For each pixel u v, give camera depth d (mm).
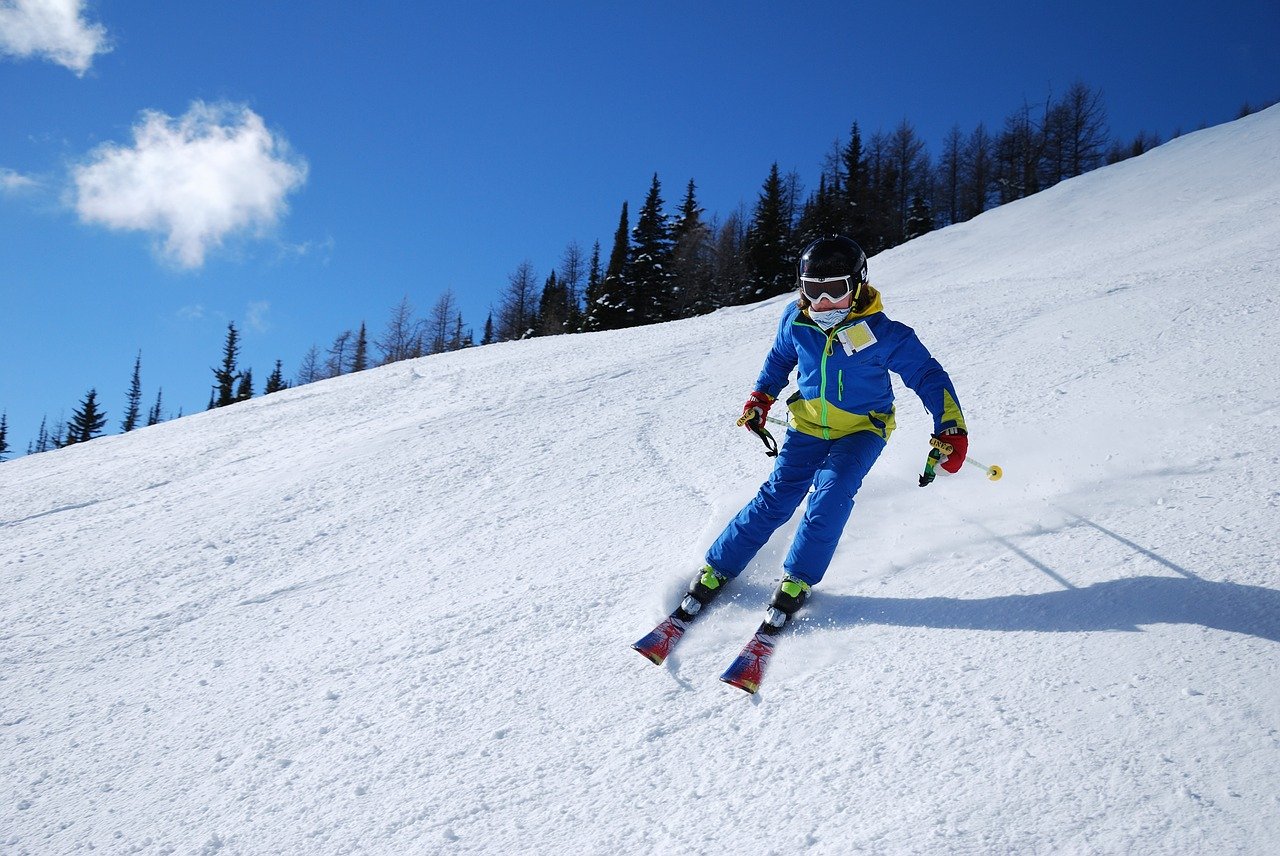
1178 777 1729
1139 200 19406
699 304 52969
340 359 56625
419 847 2055
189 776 2564
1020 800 1766
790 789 1975
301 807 2301
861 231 55625
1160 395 4184
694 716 2352
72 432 65000
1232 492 2910
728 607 2936
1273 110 24703
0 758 2867
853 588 2895
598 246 56312
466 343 55750
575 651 2840
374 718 2670
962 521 3215
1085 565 2654
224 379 62000
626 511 4281
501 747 2385
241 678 3178
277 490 6035
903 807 1826
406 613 3488
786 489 3000
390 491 5516
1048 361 5492
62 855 2299
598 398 7430
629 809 2035
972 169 63031
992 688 2158
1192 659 2082
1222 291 6230
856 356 2943
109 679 3387
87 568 4918
